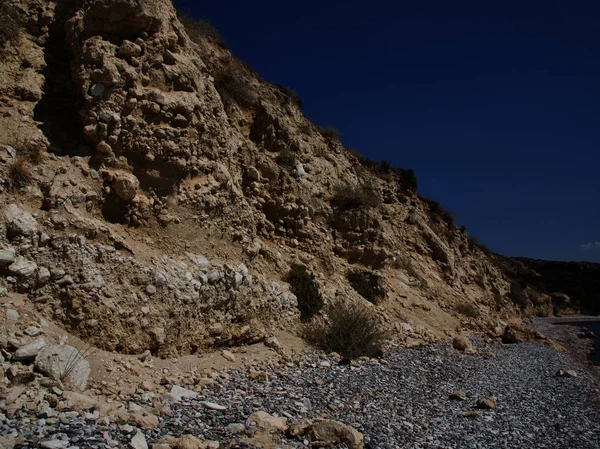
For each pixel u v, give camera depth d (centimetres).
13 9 889
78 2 922
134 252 784
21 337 579
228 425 565
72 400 522
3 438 421
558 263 7712
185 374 729
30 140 754
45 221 691
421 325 1669
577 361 1827
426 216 2795
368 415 718
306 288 1199
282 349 989
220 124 1080
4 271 627
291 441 551
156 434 507
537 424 855
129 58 870
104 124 818
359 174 2216
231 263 983
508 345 1891
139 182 859
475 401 938
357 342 1134
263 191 1372
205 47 1595
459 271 2917
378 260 1748
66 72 906
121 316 708
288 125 1745
